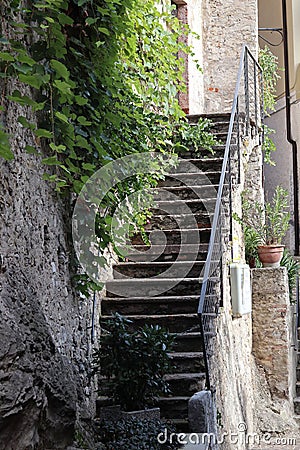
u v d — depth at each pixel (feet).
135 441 15.83
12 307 12.06
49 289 15.51
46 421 12.05
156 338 17.71
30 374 11.28
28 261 14.17
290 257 35.99
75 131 15.99
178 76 25.26
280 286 29.99
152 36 23.67
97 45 16.08
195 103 36.14
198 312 18.13
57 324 16.03
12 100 12.30
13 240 13.41
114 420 17.10
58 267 16.40
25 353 11.45
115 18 17.34
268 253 30.78
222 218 23.91
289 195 41.60
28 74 12.66
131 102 20.89
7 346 10.89
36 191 15.02
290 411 29.86
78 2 15.89
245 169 30.04
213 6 38.42
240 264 25.18
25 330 12.03
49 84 13.91
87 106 17.01
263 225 32.04
